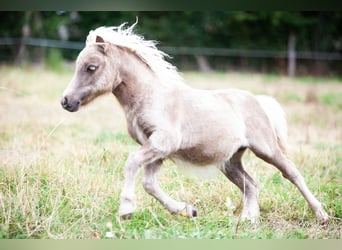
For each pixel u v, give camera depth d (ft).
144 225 23.47
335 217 26.16
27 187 24.86
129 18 99.30
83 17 99.30
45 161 28.53
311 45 110.63
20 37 93.86
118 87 24.20
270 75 98.02
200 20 104.27
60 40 99.66
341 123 53.21
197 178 28.04
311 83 87.56
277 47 109.81
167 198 23.84
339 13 107.96
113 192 26.20
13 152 30.89
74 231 22.22
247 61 104.01
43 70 83.10
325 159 34.94
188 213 23.88
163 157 23.41
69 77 76.89
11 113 47.09
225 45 108.68
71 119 45.88
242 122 25.84
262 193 27.96
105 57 23.53
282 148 27.43
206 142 24.34
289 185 29.60
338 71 105.91
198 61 101.35
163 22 102.68
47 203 24.50
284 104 65.51
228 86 73.26
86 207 24.20
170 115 23.73
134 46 24.30
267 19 107.04
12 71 76.54
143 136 23.98
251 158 32.50
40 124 41.96
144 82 23.98
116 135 37.78
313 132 47.67
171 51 100.83
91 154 31.04
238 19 104.83
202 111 24.47
